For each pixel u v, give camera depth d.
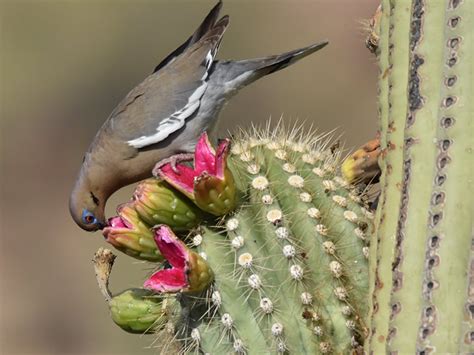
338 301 8.15
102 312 25.55
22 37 31.34
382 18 8.28
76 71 31.45
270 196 8.31
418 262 7.25
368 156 8.86
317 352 8.03
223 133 14.82
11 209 29.20
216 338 8.20
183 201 8.41
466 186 7.19
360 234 8.39
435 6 7.67
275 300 8.06
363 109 26.59
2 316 25.61
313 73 27.27
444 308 7.04
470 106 7.30
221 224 8.36
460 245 7.11
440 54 7.59
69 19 31.61
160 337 8.66
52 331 25.59
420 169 7.43
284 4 29.27
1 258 27.39
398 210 7.62
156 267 8.83
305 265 8.16
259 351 8.03
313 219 8.29
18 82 31.05
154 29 31.64
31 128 30.64
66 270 27.12
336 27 28.02
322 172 8.63
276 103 27.03
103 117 31.09
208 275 8.04
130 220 8.54
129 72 31.62
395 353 7.12
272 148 8.69
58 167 30.38
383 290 7.50
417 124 7.54
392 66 7.94
